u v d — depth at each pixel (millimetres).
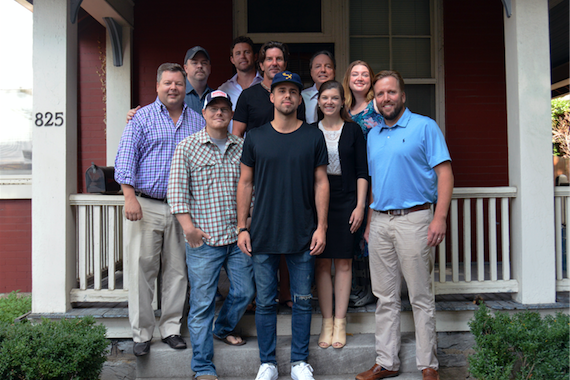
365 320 3205
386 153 2678
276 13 5117
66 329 2682
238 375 2926
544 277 3352
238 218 2656
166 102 2844
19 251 5246
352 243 2826
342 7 5094
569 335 2557
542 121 3359
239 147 2807
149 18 5066
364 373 2805
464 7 5125
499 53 5145
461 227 5180
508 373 2523
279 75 2523
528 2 3346
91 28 5051
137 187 2848
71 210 3408
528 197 3355
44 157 3305
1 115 5492
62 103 3303
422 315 2680
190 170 2695
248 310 3172
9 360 2393
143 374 2945
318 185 2623
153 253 2891
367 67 3006
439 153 2543
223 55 5059
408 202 2617
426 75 5188
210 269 2703
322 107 2793
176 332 2996
